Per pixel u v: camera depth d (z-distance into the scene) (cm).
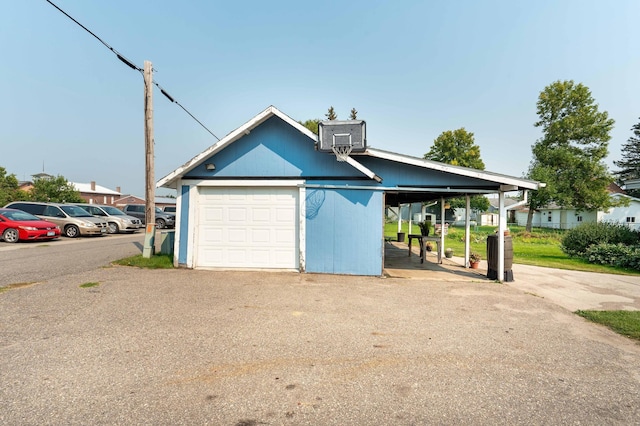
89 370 326
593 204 3011
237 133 845
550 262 1256
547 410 284
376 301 617
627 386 330
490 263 880
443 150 3759
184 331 437
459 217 4606
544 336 464
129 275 770
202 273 831
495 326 499
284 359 364
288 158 880
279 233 888
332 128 816
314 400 287
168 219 2450
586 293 751
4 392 283
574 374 352
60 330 425
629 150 5369
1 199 3362
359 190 864
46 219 1639
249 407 274
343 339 427
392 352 392
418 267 1051
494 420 267
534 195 3058
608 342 452
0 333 408
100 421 249
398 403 286
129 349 377
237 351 381
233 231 895
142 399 280
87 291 611
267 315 514
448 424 259
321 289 698
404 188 863
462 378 334
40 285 644
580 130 3003
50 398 276
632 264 1113
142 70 1010
